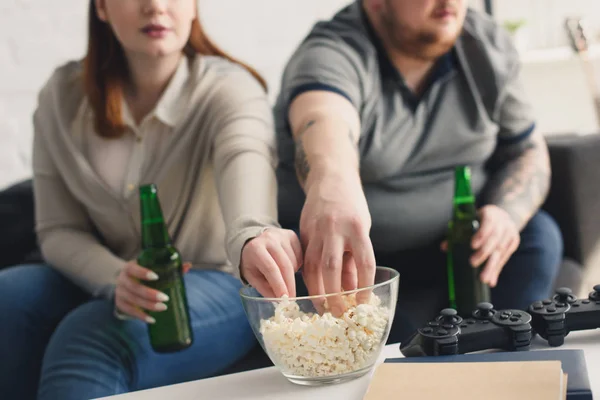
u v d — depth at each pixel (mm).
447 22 1386
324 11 2541
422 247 1500
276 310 707
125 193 1321
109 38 1333
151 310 1074
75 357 1055
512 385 580
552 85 2865
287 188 1489
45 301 1270
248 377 768
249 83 1360
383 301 713
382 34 1465
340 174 899
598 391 599
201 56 1401
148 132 1332
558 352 668
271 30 2414
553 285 1517
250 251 803
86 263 1291
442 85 1485
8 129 1976
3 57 1972
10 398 1187
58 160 1381
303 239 822
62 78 1439
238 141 1194
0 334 1193
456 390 587
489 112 1516
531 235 1493
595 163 1666
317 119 1147
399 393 597
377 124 1427
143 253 1097
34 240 1672
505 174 1562
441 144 1469
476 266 1294
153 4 1250
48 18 2037
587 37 2504
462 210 1316
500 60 1520
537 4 2922
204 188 1329
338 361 693
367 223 819
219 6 2297
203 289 1220
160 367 1122
